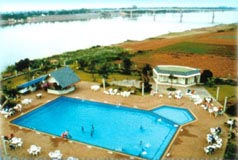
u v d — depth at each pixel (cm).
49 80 4966
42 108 4328
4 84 5162
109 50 8644
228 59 6900
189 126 3519
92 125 3594
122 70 6112
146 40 10488
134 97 4619
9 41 10450
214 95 4581
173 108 4175
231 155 2758
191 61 6894
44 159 2759
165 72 5262
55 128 3681
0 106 4166
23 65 6300
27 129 3541
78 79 5144
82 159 2745
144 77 5425
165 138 3316
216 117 3772
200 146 3009
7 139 3159
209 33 10975
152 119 3903
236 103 4122
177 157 2777
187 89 4922
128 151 3016
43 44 10275
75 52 8662
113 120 3903
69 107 4434
